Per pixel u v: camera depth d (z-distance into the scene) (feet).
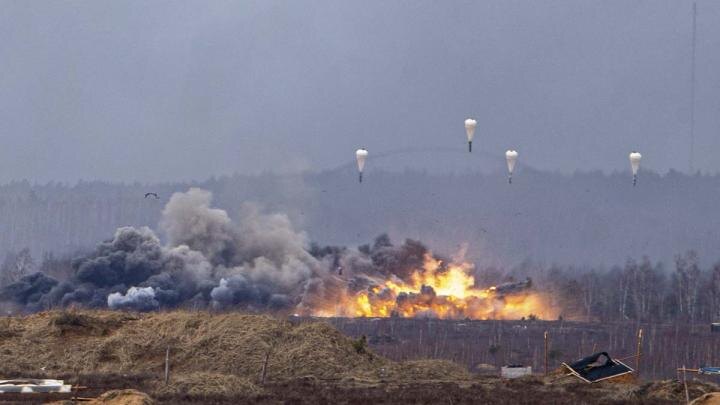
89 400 582.35
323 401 610.65
